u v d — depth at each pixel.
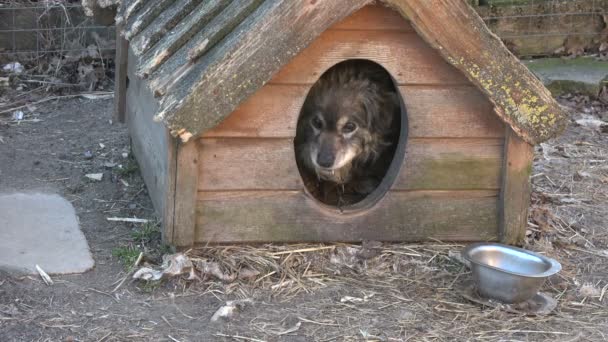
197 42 2.94
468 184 3.16
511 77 3.02
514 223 3.19
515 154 3.13
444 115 3.10
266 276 3.02
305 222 3.11
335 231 3.13
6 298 2.87
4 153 3.68
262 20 2.86
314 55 2.99
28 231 3.16
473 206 3.18
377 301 2.96
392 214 3.15
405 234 3.17
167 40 3.03
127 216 3.30
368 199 3.19
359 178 3.45
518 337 2.85
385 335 2.83
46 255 3.05
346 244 3.14
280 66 2.90
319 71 3.01
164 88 2.92
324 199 3.45
